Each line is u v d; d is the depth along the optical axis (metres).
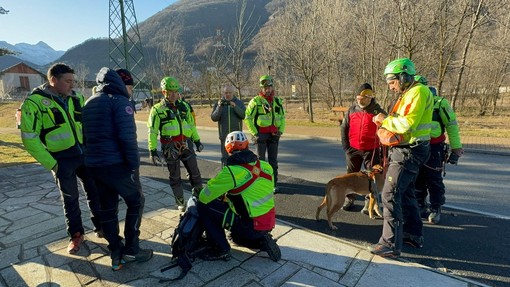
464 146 8.67
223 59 20.75
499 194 5.04
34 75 54.53
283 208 4.66
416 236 3.40
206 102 31.33
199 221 3.09
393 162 3.16
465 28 13.30
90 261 3.16
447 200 4.84
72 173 3.29
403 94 3.04
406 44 11.04
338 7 16.66
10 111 30.72
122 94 2.85
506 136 10.06
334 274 2.89
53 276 2.92
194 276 2.89
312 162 7.54
